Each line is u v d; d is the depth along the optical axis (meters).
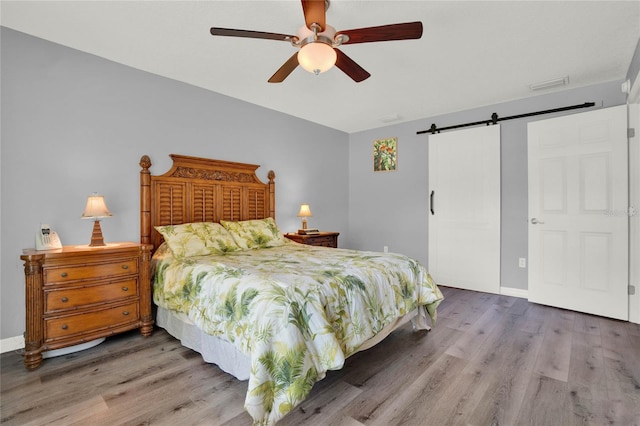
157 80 2.98
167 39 2.36
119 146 2.74
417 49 2.46
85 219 2.55
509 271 3.64
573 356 2.11
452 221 4.06
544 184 3.26
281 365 1.38
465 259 3.96
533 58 2.61
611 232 2.86
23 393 1.68
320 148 4.70
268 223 3.52
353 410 1.55
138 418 1.48
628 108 2.79
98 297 2.22
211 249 2.79
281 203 4.15
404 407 1.57
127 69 2.79
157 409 1.55
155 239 2.94
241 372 1.68
